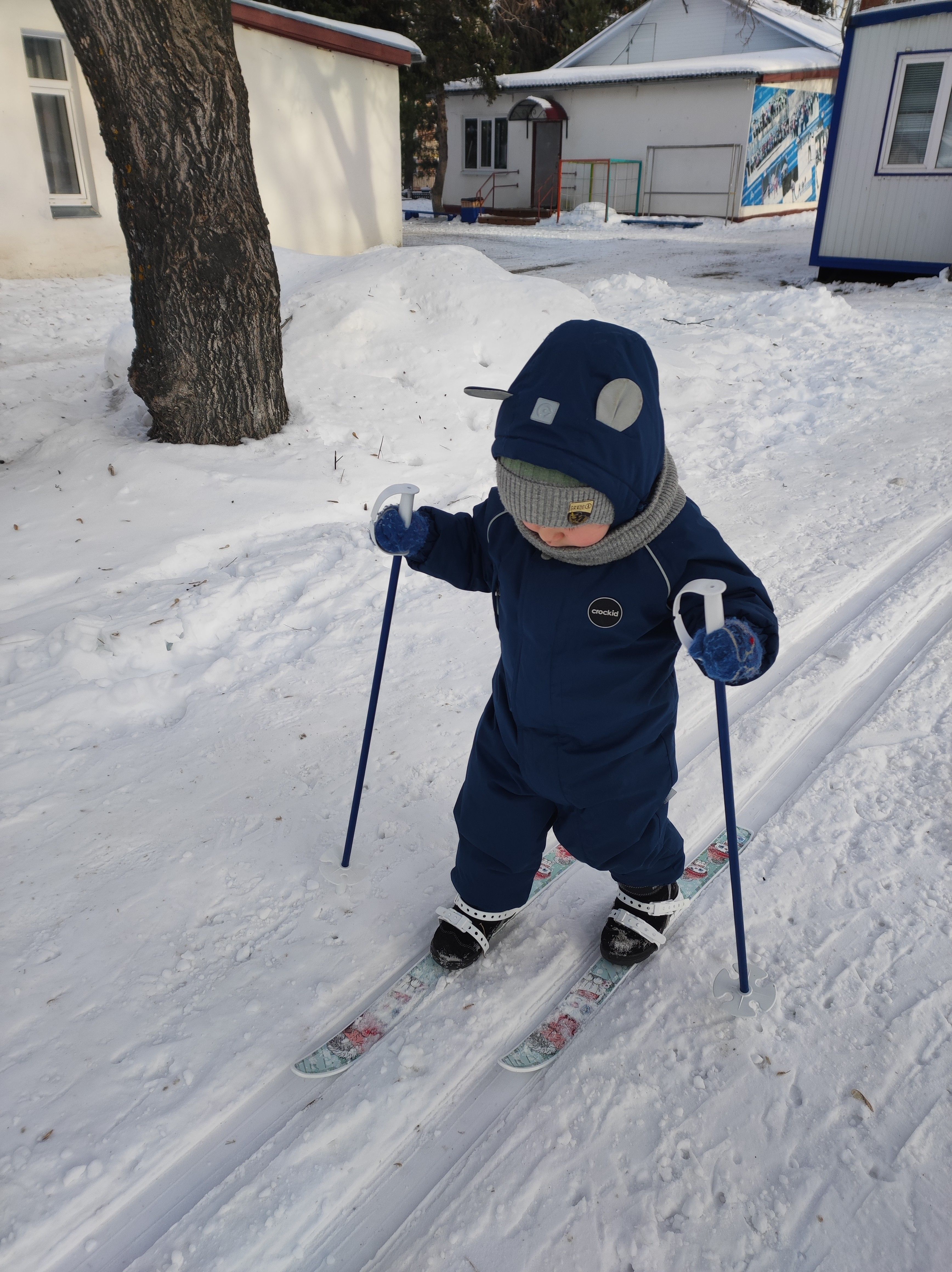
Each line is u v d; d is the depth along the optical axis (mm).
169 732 2846
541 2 27344
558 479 1387
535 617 1602
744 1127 1638
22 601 3510
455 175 26062
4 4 9648
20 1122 1647
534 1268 1431
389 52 12758
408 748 2740
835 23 26953
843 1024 1828
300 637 3389
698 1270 1423
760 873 2244
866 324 8602
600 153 23141
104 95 4012
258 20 10953
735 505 4621
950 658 3174
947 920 2072
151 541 3916
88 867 2270
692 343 7805
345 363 5828
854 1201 1509
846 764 2633
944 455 5098
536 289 6277
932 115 11289
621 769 1709
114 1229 1505
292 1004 1902
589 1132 1641
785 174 22469
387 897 2189
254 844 2352
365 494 4547
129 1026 1845
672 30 24000
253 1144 1632
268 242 4672
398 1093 1711
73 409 6027
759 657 1398
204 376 4703
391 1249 1470
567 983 1971
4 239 10391
